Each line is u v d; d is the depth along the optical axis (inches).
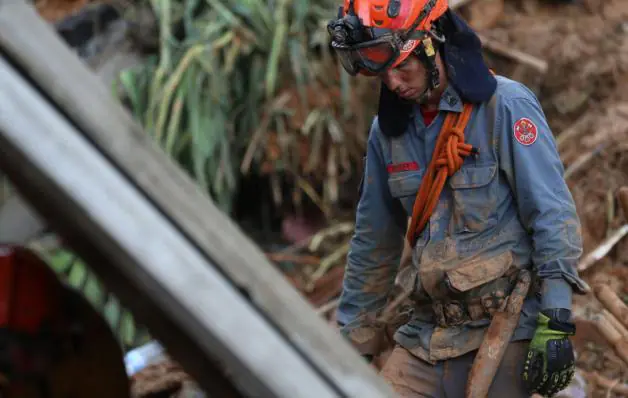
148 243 95.0
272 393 94.5
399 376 269.9
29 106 95.6
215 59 506.9
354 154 524.4
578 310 392.2
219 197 527.2
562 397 328.5
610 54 541.3
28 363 127.5
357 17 247.9
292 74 518.9
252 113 518.6
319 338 98.0
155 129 506.9
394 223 281.7
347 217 540.4
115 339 135.4
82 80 98.8
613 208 454.3
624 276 418.6
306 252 531.8
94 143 97.0
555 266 248.5
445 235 262.2
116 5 515.8
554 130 523.5
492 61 549.3
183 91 502.9
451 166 256.1
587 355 364.8
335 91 518.3
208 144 507.5
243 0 509.7
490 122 254.4
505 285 257.6
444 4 251.1
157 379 319.9
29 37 98.3
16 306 125.8
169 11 506.0
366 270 285.1
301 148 519.2
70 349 130.6
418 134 262.2
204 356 102.9
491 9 572.4
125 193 95.8
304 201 551.2
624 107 510.3
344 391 97.0
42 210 99.9
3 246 129.5
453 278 255.4
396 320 287.0
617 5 585.0
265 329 95.7
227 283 96.7
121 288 102.0
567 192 253.9
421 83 251.8
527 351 257.3
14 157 96.2
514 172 253.9
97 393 132.5
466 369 263.4
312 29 517.7
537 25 566.6
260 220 562.3
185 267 95.3
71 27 514.9
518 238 258.2
